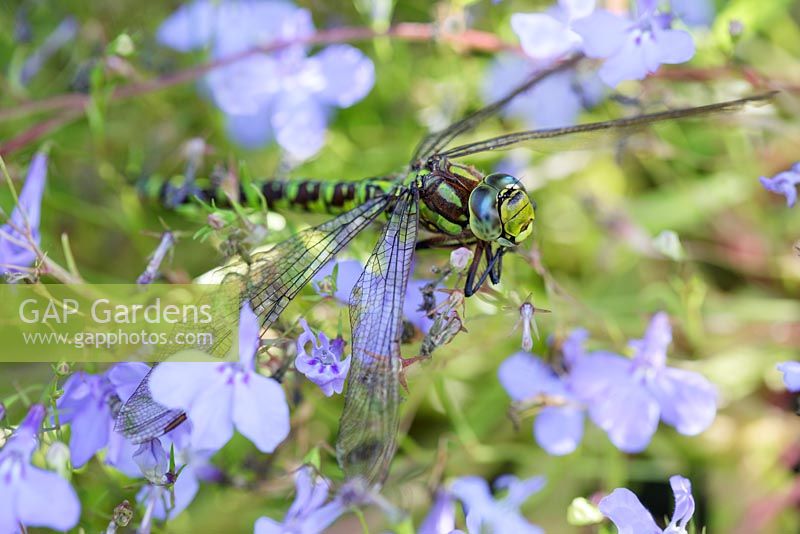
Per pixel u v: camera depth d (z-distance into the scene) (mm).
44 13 487
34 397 451
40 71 493
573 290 474
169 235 431
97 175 481
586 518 426
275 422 406
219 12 475
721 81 461
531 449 457
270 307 418
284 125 467
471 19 476
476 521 430
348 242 426
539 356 446
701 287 448
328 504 419
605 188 487
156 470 411
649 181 488
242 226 426
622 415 434
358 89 467
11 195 465
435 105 481
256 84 469
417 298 427
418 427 466
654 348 433
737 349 463
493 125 473
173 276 433
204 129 486
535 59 464
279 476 443
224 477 443
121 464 420
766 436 464
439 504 440
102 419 420
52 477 410
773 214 478
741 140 477
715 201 476
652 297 459
